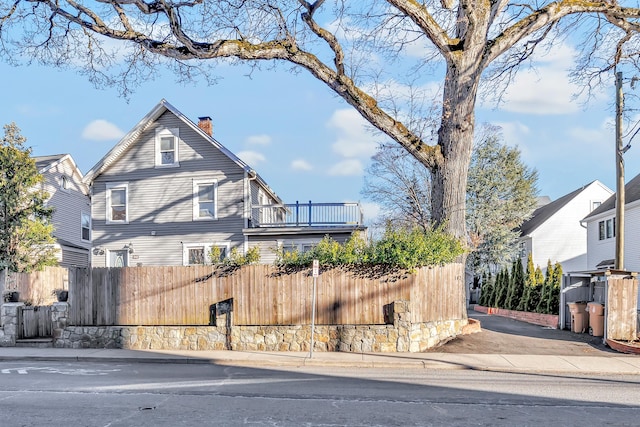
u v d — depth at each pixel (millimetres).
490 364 12055
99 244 25688
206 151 25188
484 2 14602
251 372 11484
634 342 13953
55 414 7582
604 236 31062
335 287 14414
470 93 15539
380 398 8672
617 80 17047
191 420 7219
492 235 38531
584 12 16516
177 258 25000
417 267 14375
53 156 32312
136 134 25609
